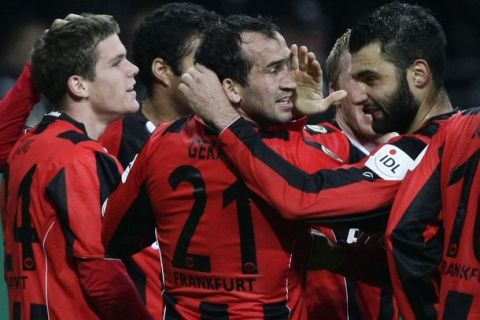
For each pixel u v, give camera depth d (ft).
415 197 29.86
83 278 34.06
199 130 31.14
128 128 40.37
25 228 35.35
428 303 30.17
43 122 36.50
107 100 36.68
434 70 32.14
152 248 38.29
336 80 39.52
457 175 29.22
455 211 29.14
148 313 35.55
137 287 38.01
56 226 34.73
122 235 33.32
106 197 34.65
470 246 28.58
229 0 89.04
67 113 36.76
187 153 31.04
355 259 34.22
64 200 34.12
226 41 30.40
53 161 34.73
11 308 36.68
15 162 36.09
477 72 87.71
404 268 29.68
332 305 38.83
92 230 34.01
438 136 30.48
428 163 30.22
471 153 29.04
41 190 34.76
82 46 36.17
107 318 34.55
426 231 29.91
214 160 30.73
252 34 30.37
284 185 29.76
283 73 30.45
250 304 30.73
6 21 86.79
